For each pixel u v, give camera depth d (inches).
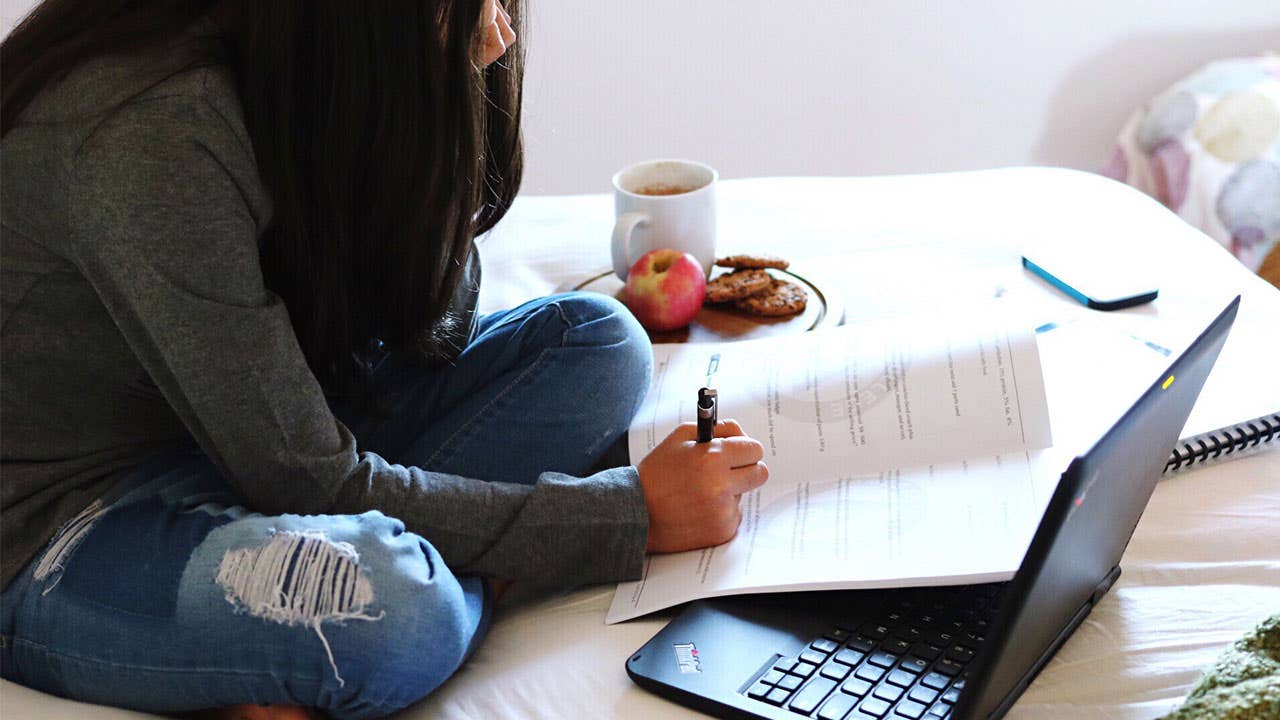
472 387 40.3
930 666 29.9
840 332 42.6
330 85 31.9
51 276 31.7
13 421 32.3
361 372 38.9
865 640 31.1
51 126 30.0
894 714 28.1
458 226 35.9
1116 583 33.5
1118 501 28.4
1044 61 90.4
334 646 28.3
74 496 32.3
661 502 34.7
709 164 91.5
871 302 49.7
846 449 38.2
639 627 33.0
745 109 89.4
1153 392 26.3
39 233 31.0
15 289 31.7
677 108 88.9
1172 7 89.6
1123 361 42.1
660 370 43.8
